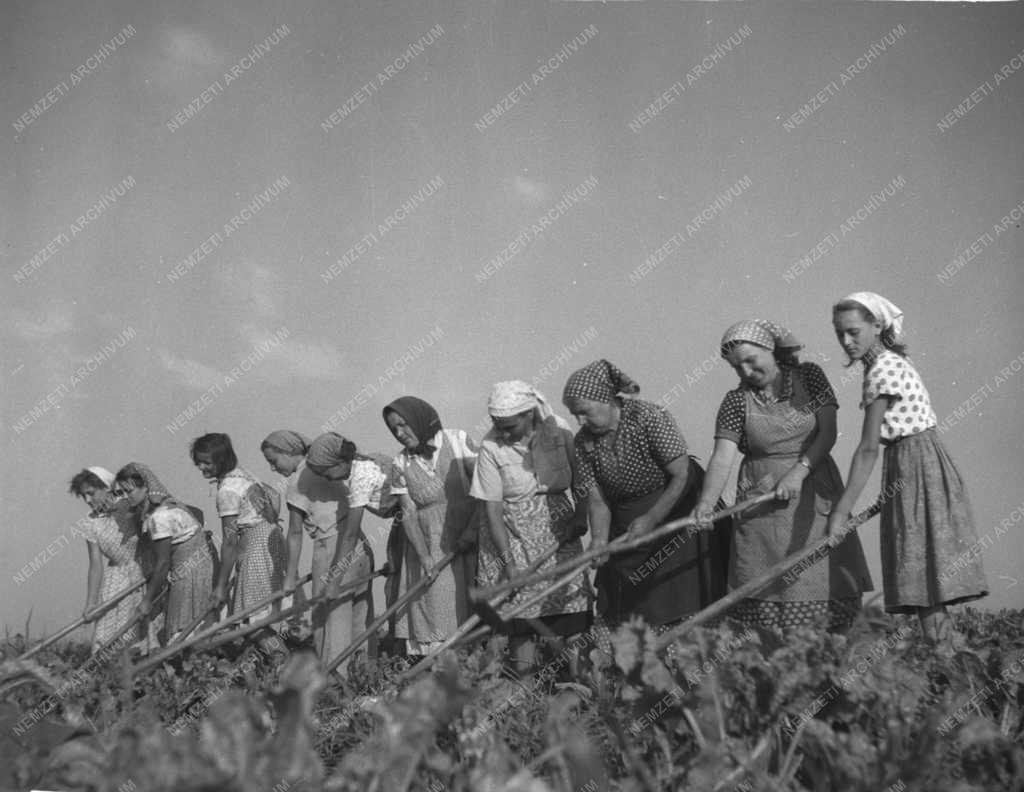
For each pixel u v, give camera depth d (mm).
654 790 3166
